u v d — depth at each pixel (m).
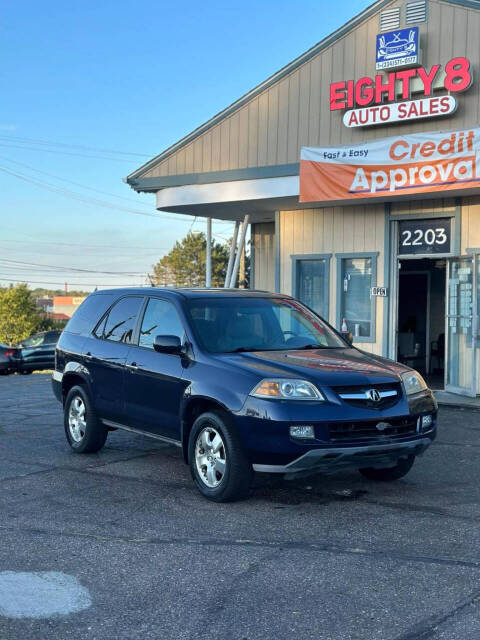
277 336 7.07
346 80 13.15
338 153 12.70
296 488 6.68
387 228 13.52
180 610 4.05
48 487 6.82
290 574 4.55
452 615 3.92
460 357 12.69
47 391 16.06
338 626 3.82
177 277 74.62
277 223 15.12
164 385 6.76
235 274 16.98
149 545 5.14
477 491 6.55
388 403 5.95
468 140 11.23
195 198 14.87
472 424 10.07
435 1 12.08
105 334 8.00
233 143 14.40
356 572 4.57
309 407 5.68
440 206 12.84
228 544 5.14
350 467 5.87
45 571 4.66
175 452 8.42
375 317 13.74
